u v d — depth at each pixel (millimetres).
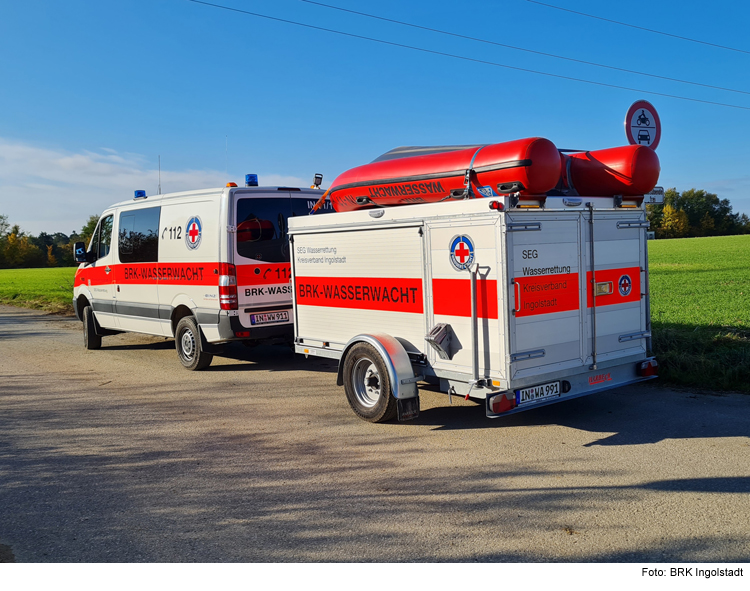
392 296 6590
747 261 39062
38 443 6297
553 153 5660
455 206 5777
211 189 9227
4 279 51938
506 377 5469
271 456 5699
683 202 102438
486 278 5551
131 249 10883
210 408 7547
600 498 4457
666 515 4129
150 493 4867
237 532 4109
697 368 8039
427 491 4723
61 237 128500
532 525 4055
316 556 3738
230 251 8953
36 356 11883
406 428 6480
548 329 5742
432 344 6070
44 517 4457
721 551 3637
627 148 6188
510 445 5781
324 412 7223
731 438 5730
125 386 8922
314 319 7707
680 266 36000
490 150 5883
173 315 10164
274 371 9758
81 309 12867
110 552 3881
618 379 6531
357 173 7266
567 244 5875
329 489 4836
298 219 7793
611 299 6305
